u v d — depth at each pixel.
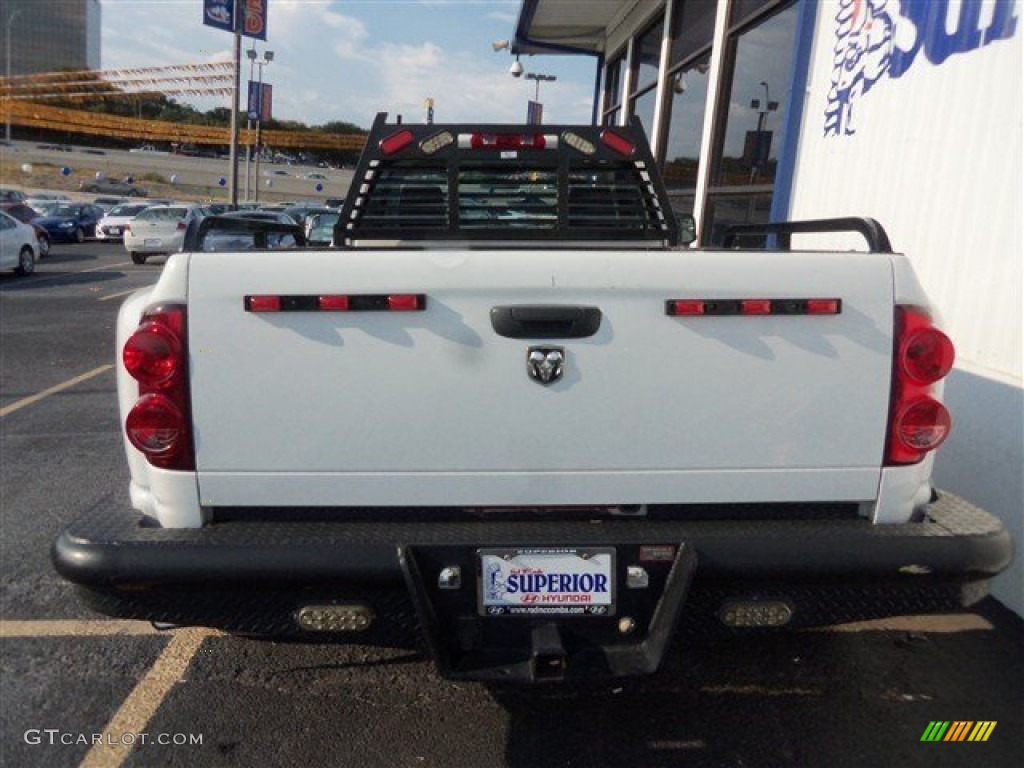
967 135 4.11
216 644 3.35
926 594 2.37
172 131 86.94
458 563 2.29
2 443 5.96
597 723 2.83
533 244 3.60
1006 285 3.77
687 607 2.40
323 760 2.64
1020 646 3.32
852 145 5.29
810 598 2.38
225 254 2.25
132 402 2.40
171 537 2.28
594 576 2.30
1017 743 2.72
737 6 7.76
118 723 2.82
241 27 31.94
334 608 2.31
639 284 2.25
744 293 2.27
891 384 2.34
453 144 3.49
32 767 2.60
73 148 84.06
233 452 2.29
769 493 2.36
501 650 2.34
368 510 2.38
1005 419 3.61
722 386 2.30
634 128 3.57
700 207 8.44
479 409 2.28
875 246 2.48
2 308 12.61
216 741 2.73
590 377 2.28
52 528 4.43
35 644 3.34
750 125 7.45
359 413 2.28
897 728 2.80
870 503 2.41
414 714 2.88
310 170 86.19
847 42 5.41
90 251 26.38
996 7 3.92
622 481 2.33
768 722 2.83
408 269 2.23
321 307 2.22
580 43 14.19
